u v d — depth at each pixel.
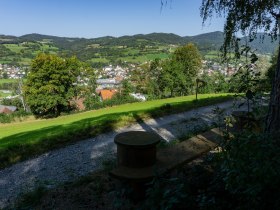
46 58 41.41
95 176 7.01
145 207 3.45
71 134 12.11
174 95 48.81
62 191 6.34
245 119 6.05
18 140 11.79
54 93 43.00
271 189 2.80
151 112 15.99
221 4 7.28
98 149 10.46
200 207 3.30
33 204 5.88
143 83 51.50
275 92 4.91
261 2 7.06
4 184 7.94
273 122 4.93
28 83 41.53
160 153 6.22
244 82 5.01
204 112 16.94
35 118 43.09
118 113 16.67
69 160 9.43
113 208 5.16
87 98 46.97
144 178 4.87
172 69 46.69
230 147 3.62
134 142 5.32
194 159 6.08
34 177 8.23
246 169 2.84
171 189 3.47
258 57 4.95
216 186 3.77
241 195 3.11
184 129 12.49
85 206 5.47
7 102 78.88
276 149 2.84
